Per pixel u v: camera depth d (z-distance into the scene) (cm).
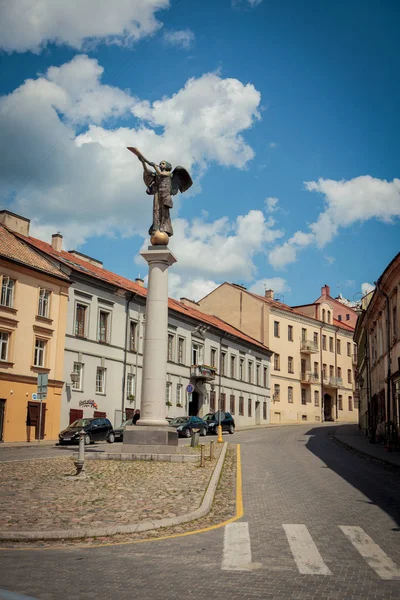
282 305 7575
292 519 1105
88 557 804
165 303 2309
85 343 3944
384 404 3584
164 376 2264
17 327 3375
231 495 1409
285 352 7144
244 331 7025
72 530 941
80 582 682
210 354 5638
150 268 2334
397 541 922
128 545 880
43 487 1412
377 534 971
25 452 2567
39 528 964
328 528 1018
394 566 771
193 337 5344
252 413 6425
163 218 2384
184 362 5172
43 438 3478
